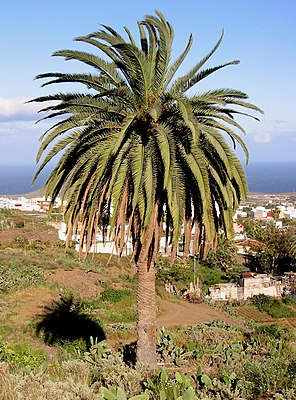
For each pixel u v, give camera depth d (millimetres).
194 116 8336
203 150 9094
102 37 9484
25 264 29375
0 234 43781
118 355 10766
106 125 9156
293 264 50719
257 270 51750
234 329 20344
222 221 9938
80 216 9578
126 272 36719
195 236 9523
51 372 9180
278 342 14172
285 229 58781
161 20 9109
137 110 9102
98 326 19562
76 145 9039
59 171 9461
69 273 30109
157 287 36438
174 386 7270
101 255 39594
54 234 47250
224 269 48156
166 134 8461
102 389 6914
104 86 9609
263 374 9461
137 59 8805
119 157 8594
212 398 8094
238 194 9656
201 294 38594
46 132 9344
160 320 27328
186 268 43031
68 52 9211
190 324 26438
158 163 8820
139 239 9617
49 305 21250
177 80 9516
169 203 8367
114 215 8484
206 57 9609
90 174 9281
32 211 71688
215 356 11820
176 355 11656
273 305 37688
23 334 16312
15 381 6457
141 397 6754
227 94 9461
